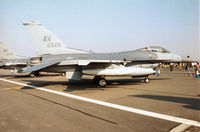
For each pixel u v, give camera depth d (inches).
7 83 511.5
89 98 273.6
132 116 176.9
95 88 387.5
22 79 655.1
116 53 491.2
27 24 476.4
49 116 180.1
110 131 138.0
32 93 327.9
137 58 481.7
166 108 205.6
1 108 215.0
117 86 418.3
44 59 459.8
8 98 280.2
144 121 161.0
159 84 448.1
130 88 381.1
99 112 193.2
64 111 198.7
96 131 138.4
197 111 191.9
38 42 479.5
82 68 411.2
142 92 324.8
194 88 371.9
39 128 146.6
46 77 752.3
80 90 359.9
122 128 144.3
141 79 595.8
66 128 145.8
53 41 482.3
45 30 481.1
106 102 243.1
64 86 426.6
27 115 184.4
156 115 178.9
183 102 236.8
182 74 856.3
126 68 413.1
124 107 213.2
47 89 378.9
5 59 879.1
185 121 159.5
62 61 398.6
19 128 147.0
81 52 492.7
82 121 163.2
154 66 510.9
